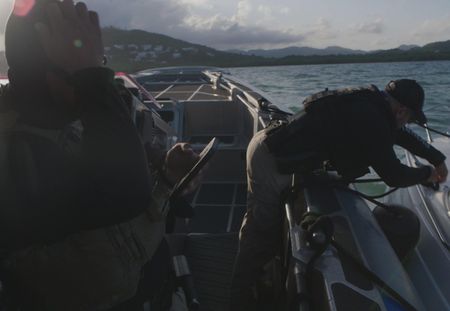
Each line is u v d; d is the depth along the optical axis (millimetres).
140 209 1019
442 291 2201
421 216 2891
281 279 2135
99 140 937
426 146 2486
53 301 1077
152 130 1873
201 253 3307
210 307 2762
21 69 947
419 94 2184
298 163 2236
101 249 1046
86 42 954
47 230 942
